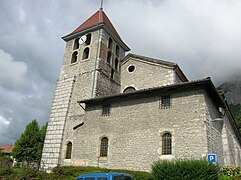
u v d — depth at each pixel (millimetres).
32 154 35594
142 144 14961
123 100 17078
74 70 24391
